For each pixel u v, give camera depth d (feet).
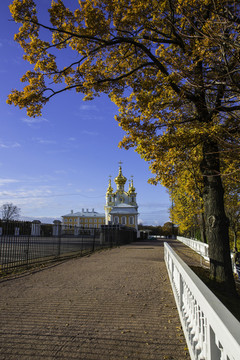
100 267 41.65
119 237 115.14
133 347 13.46
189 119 30.30
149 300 22.15
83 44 32.22
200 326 10.71
